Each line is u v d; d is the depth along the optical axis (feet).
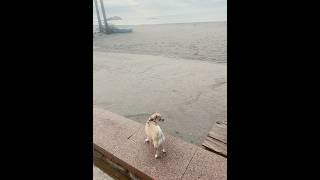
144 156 11.07
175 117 20.54
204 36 60.49
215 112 20.99
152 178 9.91
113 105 24.13
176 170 10.16
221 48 46.91
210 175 9.80
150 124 11.21
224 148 11.82
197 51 46.34
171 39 61.46
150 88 28.37
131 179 10.82
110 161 11.61
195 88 27.20
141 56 46.39
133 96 26.27
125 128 13.60
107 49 56.34
